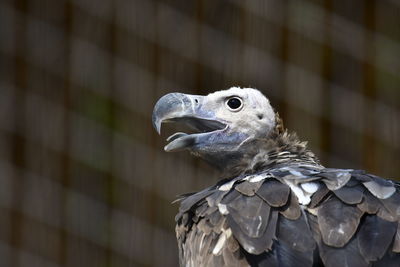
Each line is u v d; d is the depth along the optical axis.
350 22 15.42
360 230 8.77
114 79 15.20
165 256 14.94
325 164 15.23
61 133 15.21
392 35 15.49
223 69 15.08
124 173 15.10
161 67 15.12
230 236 9.05
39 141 15.21
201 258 9.21
